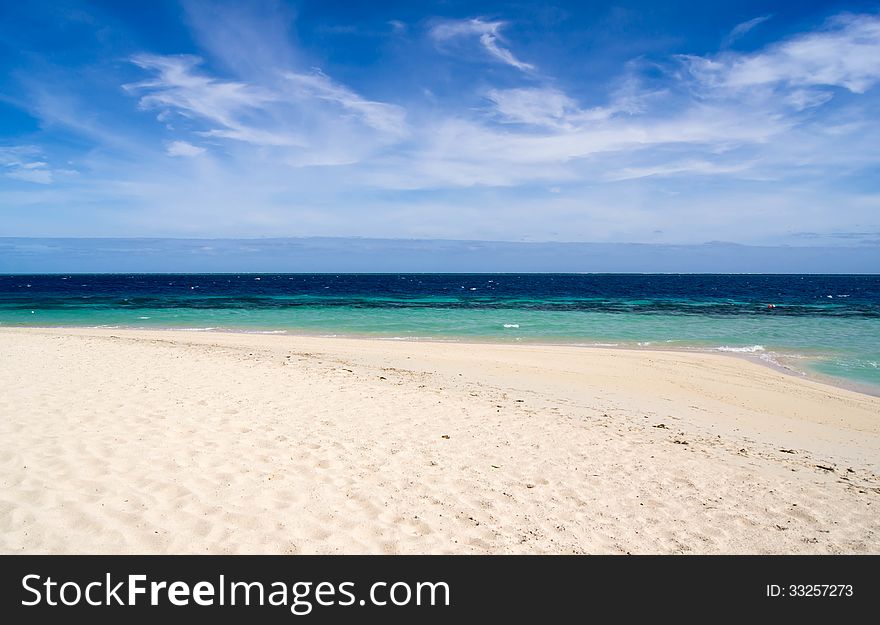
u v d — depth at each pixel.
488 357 16.12
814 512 5.38
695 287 82.81
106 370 10.07
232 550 3.88
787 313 33.06
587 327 25.22
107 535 3.87
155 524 4.07
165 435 6.11
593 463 6.41
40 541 3.72
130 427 6.31
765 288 79.31
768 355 17.53
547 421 8.37
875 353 18.00
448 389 10.61
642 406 10.66
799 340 20.97
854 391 12.82
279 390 9.09
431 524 4.54
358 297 50.19
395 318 29.27
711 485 5.95
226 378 9.89
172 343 15.86
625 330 24.09
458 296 52.88
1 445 5.36
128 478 4.79
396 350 17.08
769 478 6.33
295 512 4.48
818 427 9.75
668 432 8.41
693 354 17.39
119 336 18.67
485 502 5.06
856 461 7.69
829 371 15.10
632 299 48.28
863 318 29.78
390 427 7.27
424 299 47.34
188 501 4.46
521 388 11.68
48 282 99.94
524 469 6.02
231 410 7.49
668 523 4.94
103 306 36.16
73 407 7.07
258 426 6.79
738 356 17.30
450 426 7.59
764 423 9.85
